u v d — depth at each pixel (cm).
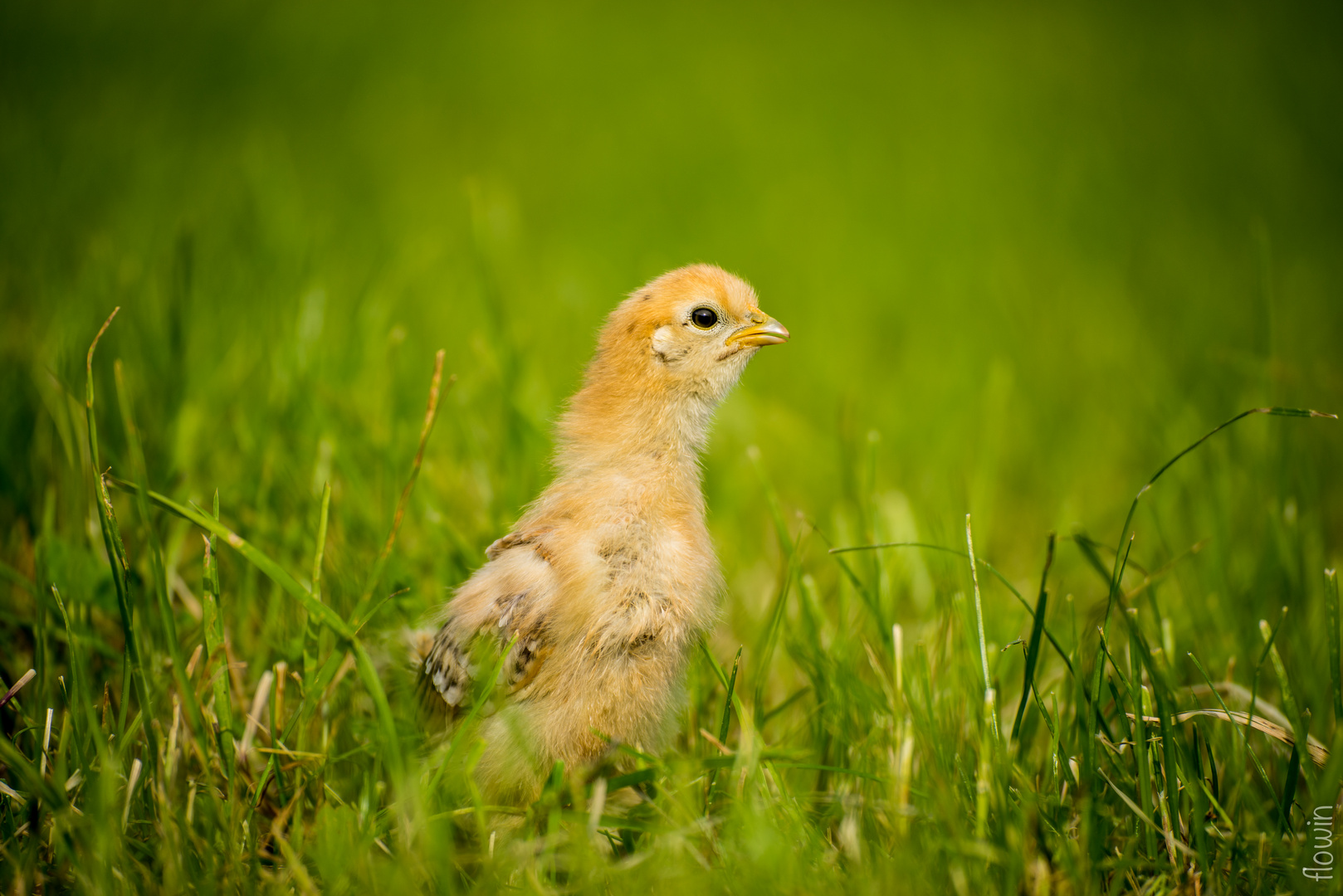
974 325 935
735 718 419
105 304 625
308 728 376
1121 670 362
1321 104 1497
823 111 1622
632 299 420
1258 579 482
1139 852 331
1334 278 1014
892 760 355
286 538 471
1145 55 1781
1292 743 339
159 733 341
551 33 2019
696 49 1956
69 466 496
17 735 354
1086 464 709
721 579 393
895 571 492
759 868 302
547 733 357
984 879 307
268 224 811
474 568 460
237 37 1738
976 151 1447
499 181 1316
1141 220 1198
